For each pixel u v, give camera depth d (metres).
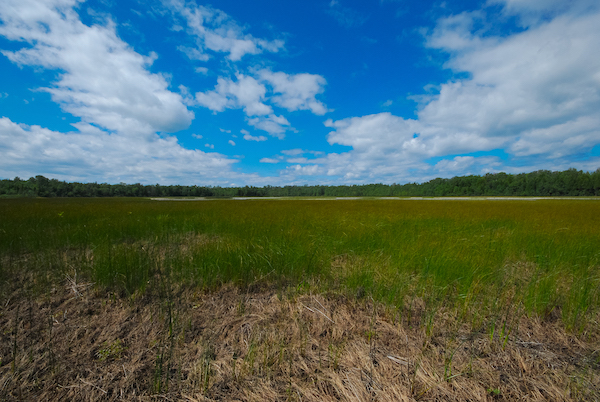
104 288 2.87
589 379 1.62
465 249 4.16
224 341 2.01
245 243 4.26
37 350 1.85
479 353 1.89
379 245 4.55
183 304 2.62
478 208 15.69
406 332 2.16
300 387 1.56
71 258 3.92
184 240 5.65
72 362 1.73
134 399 1.47
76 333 2.07
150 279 3.21
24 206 15.16
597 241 4.99
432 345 1.96
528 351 1.92
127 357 1.81
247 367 1.70
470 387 1.57
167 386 1.53
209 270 3.13
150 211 12.35
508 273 3.42
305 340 1.98
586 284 2.73
